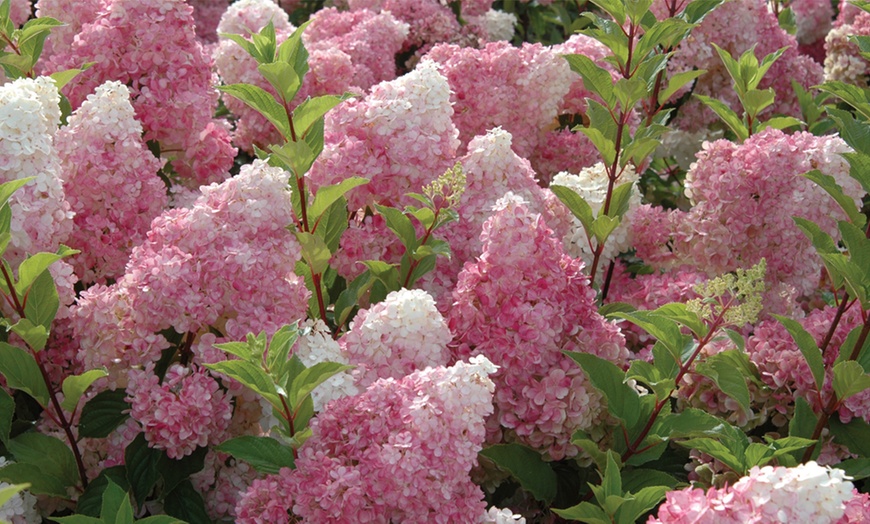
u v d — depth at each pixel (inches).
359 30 94.8
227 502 58.6
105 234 64.6
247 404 58.2
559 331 58.6
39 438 57.6
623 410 57.4
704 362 56.1
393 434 53.0
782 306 68.3
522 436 58.7
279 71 60.9
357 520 52.4
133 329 57.9
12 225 58.6
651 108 79.7
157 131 70.5
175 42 69.6
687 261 70.9
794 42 90.3
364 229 66.0
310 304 64.1
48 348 61.7
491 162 66.2
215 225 58.0
